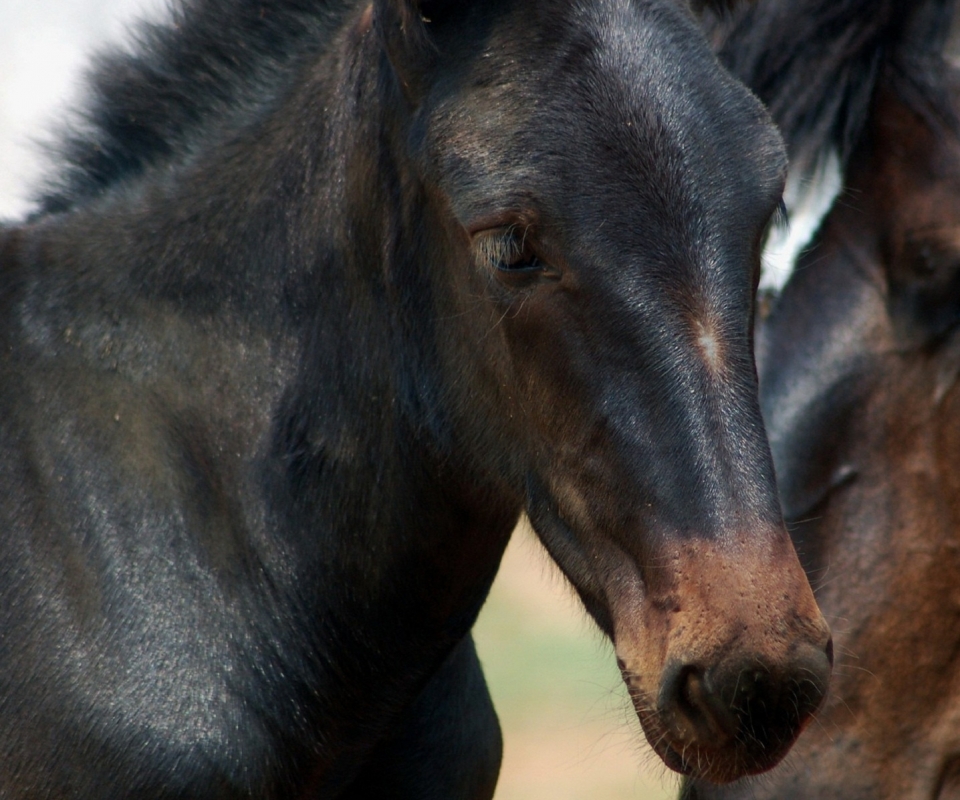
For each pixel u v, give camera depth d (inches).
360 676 229.5
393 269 216.4
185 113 245.0
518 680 719.1
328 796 238.4
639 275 180.5
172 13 251.1
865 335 257.3
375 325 221.1
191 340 226.2
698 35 196.1
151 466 218.7
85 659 208.2
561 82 187.8
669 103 184.9
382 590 227.3
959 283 250.1
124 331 227.1
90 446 219.3
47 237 239.5
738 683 167.6
